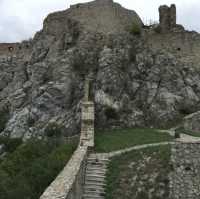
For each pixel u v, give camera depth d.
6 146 36.25
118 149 25.66
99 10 43.56
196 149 19.98
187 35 40.44
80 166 19.55
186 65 39.41
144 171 21.70
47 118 37.69
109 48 38.72
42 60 44.00
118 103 35.16
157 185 20.50
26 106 40.84
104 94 35.47
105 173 22.47
